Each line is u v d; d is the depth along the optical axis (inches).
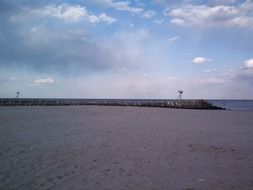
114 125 703.1
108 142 440.1
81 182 234.2
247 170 288.0
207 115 1192.8
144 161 316.5
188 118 997.8
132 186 228.1
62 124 695.7
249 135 556.1
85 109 1558.8
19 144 400.8
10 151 349.1
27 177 243.0
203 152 378.0
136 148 393.7
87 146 400.8
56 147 386.6
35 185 222.4
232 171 283.3
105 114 1148.5
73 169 274.8
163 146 414.6
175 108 2050.9
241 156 356.8
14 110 1278.3
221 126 727.1
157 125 721.0
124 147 399.5
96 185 227.6
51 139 456.1
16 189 211.3
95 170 273.4
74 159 317.7
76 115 1043.9
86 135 512.7
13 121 731.4
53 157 323.9
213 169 290.0
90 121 803.4
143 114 1201.4
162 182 241.3
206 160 330.6
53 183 229.0
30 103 2114.9
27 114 1013.8
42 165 286.2
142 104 2370.8
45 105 2055.9
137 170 277.9
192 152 375.6
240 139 500.1
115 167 287.3
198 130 628.7
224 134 567.8
